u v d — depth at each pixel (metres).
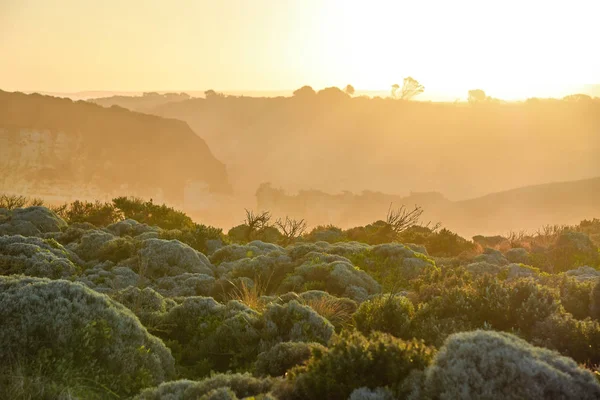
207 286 14.48
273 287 14.91
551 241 24.92
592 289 9.77
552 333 7.64
